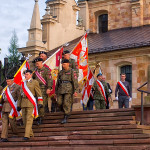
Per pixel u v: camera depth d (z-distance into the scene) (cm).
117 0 3212
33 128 1541
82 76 1739
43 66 1574
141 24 3058
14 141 1460
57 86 1545
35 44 2930
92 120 1471
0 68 2011
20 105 1452
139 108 1426
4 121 1495
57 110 1761
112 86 2631
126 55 2572
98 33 3316
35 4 3023
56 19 3112
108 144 1272
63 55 1595
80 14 3391
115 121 1413
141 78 2506
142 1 3075
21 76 1700
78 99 2628
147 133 1297
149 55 2475
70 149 1271
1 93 1670
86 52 1772
